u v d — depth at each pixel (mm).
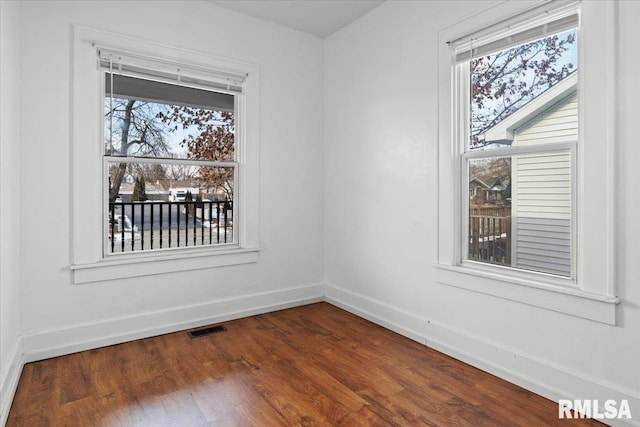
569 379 1876
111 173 2646
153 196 2812
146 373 2197
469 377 2178
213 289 3057
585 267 1816
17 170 2213
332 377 2166
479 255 2383
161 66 2773
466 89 2432
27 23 2279
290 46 3420
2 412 1717
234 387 2049
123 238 2697
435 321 2584
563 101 1944
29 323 2318
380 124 3012
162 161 2822
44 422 1732
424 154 2639
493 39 2227
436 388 2053
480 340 2287
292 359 2398
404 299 2828
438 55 2510
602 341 1768
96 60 2516
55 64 2371
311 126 3580
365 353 2496
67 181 2430
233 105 3162
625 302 1692
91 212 2510
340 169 3469
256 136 3227
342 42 3406
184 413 1811
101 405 1869
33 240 2322
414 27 2688
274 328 2949
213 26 2988
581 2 1801
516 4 2059
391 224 2932
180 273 2895
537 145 2045
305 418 1778
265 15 3170
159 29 2750
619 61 1684
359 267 3270
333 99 3535
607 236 1734
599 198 1756
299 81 3484
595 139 1760
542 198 2047
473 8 2283
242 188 3193
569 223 1934
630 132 1662
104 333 2576
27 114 2285
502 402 1919
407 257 2797
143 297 2736
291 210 3475
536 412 1832
